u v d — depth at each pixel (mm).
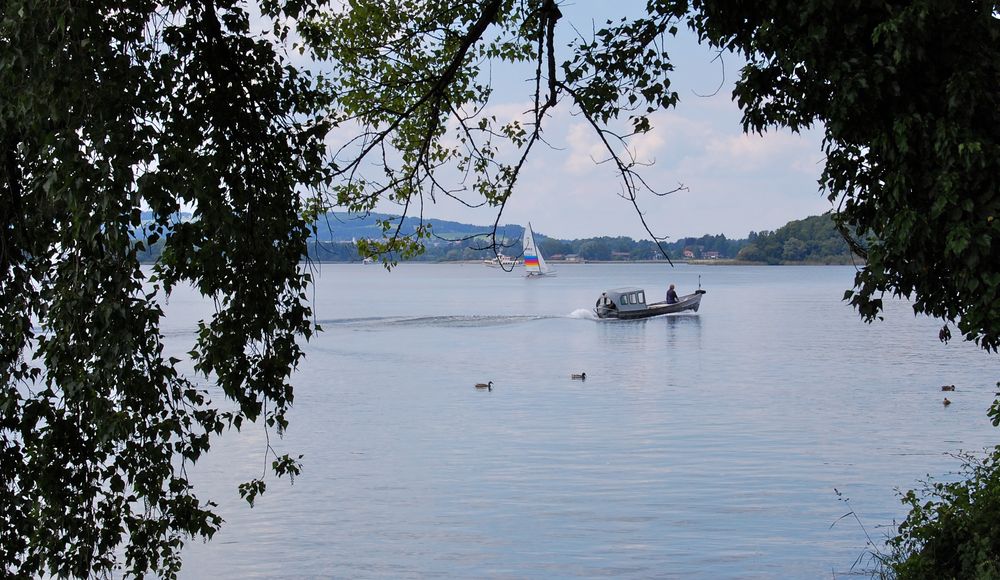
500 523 32500
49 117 11422
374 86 18297
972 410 55531
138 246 11898
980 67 13594
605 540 30219
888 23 13133
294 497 36406
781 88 15328
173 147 11773
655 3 15820
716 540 29859
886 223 14430
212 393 57469
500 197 18516
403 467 41656
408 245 17719
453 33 18125
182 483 14203
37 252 13172
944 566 18125
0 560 13703
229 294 13398
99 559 14117
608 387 68500
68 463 14492
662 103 16109
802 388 66750
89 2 11320
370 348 96688
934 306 15180
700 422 52500
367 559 28516
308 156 14180
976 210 13633
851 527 30797
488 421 53750
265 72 13812
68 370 12625
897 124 13680
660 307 140500
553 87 16078
